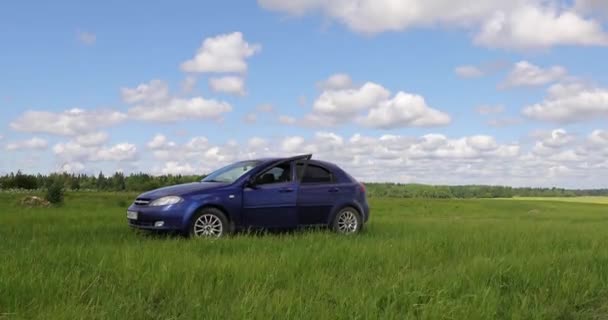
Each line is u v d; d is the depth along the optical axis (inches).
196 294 231.1
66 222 624.7
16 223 603.2
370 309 210.1
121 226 562.6
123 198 1435.8
